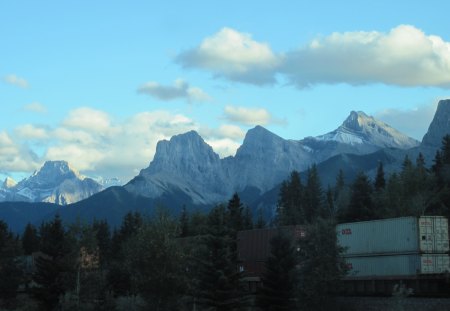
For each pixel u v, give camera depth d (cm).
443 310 5166
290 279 6272
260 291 6406
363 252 6406
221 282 6334
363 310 5944
